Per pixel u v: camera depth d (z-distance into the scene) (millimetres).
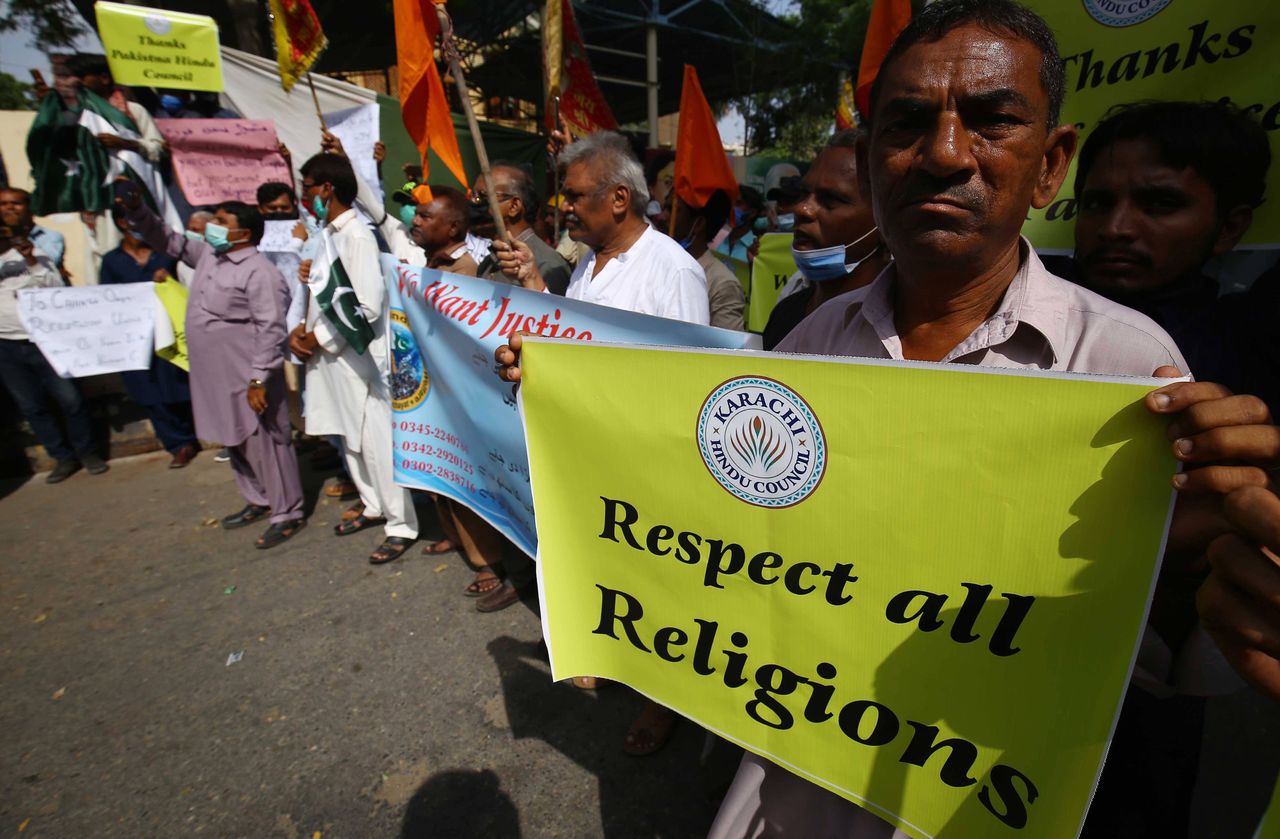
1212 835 1887
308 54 3365
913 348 1104
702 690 1200
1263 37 1634
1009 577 889
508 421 2037
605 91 17203
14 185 7789
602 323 1772
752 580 1087
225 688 2688
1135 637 826
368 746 2365
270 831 2062
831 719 1077
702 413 1052
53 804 2189
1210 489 720
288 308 3867
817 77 15883
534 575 3262
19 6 9719
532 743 2352
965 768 985
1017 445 842
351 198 3207
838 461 956
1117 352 948
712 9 13688
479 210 3348
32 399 4844
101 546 3953
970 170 876
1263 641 700
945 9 896
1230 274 2615
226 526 4098
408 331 2379
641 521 1168
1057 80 924
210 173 4988
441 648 2867
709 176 3496
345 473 4570
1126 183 1371
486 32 12734
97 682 2762
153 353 5004
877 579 979
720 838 1284
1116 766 1221
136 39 4223
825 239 1931
